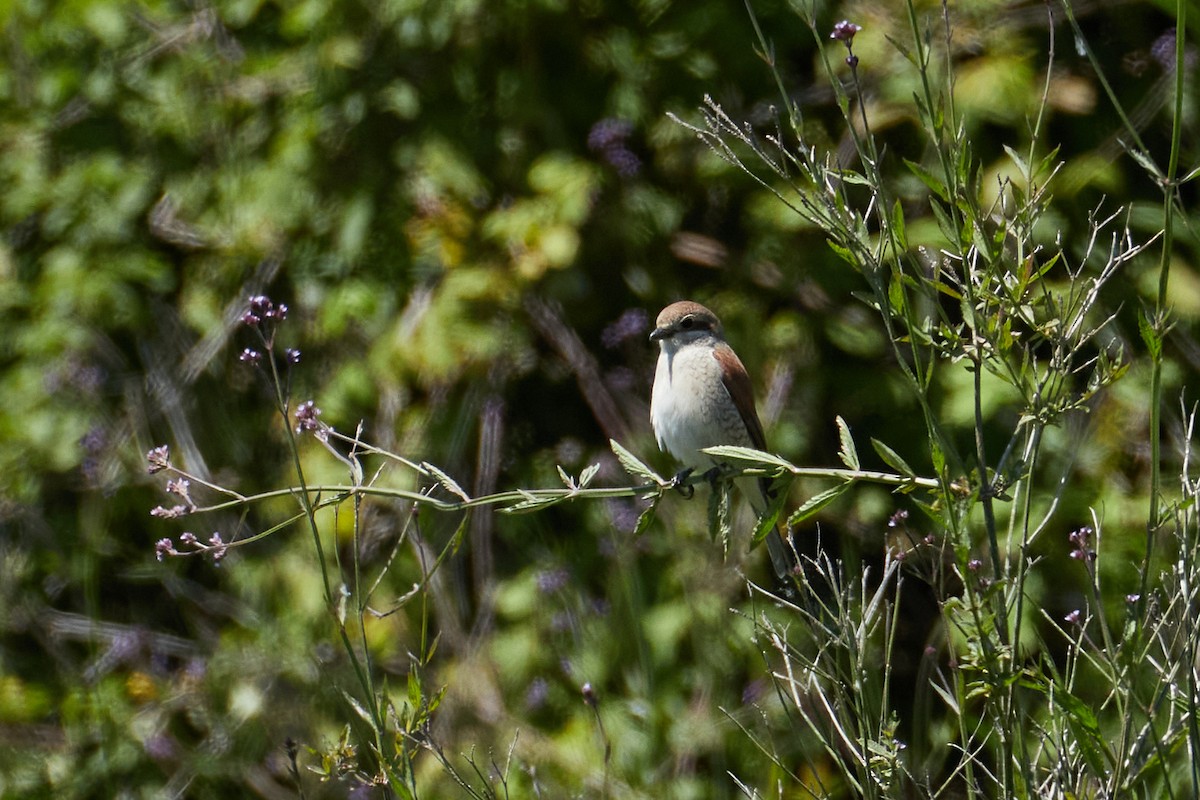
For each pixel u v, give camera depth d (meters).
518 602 10.70
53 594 12.25
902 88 10.23
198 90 12.07
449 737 10.09
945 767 9.40
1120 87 10.45
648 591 10.54
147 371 12.03
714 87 10.80
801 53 10.82
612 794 9.61
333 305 11.21
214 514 11.68
